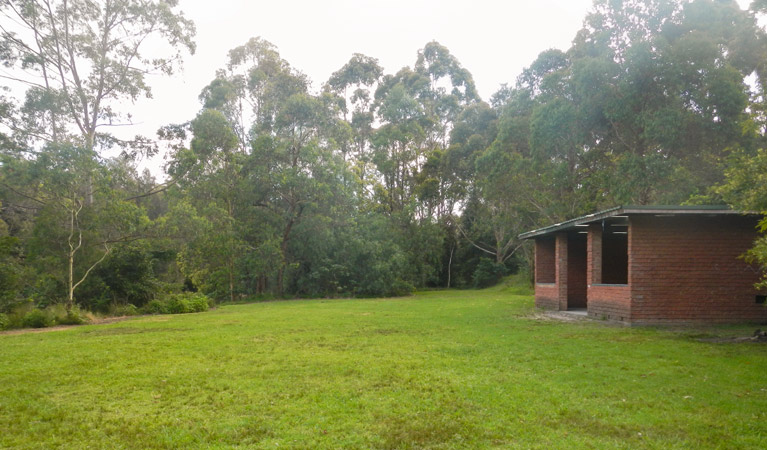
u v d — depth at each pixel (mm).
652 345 9977
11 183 18578
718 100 21297
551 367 7918
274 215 32219
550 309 19500
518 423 5184
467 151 43969
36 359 9094
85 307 20203
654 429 4984
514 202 32188
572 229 18109
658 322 13289
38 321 16141
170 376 7473
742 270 13398
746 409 5582
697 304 13336
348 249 33562
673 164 21703
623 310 13766
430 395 6254
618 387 6609
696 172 22422
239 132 35938
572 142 26188
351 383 6906
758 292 13352
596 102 24359
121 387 6859
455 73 52250
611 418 5332
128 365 8383
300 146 32312
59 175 17375
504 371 7648
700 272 13398
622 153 24453
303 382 6988
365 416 5422
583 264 21219
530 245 35812
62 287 19766
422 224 43406
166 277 30234
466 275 48531
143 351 9859
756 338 10539
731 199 9922
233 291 31359
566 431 4941
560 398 6094
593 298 15781
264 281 33219
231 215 30922
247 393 6434
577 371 7594
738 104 20906
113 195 19812
